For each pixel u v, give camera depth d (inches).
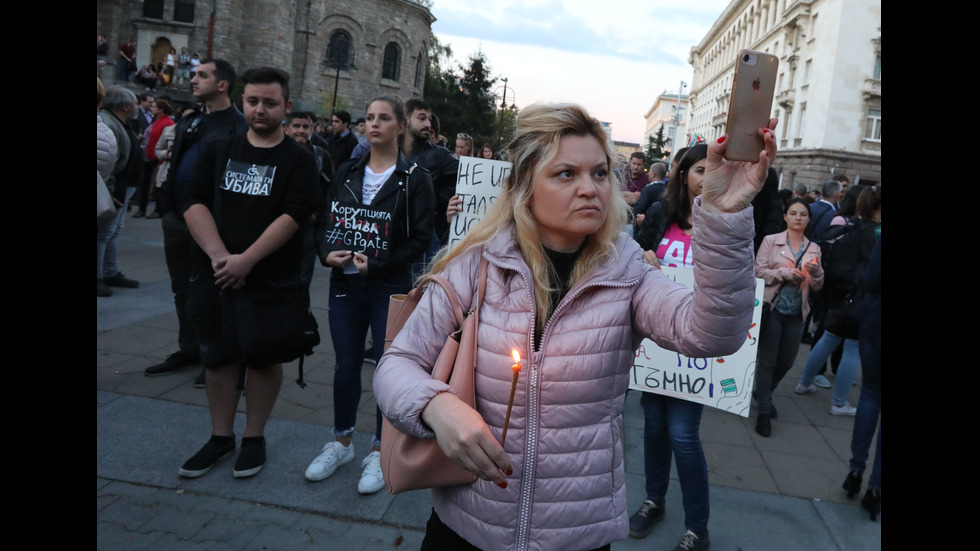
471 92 1765.5
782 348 175.6
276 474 127.9
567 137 56.0
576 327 56.5
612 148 58.6
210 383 126.9
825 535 122.5
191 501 116.3
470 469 48.1
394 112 125.7
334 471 129.5
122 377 168.1
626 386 59.6
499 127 1707.7
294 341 122.7
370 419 157.2
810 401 203.9
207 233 117.3
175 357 174.6
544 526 56.5
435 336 59.2
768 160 46.0
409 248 125.3
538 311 57.7
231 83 158.6
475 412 49.4
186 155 162.1
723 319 50.1
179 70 1274.6
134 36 1449.3
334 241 126.6
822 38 1332.4
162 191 166.7
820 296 263.3
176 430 142.4
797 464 154.7
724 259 49.0
